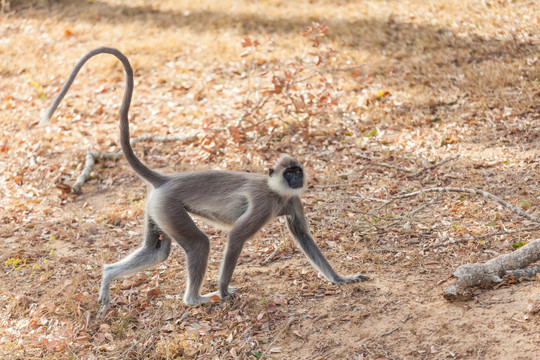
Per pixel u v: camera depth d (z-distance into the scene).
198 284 7.43
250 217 7.20
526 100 12.73
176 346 6.91
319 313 7.18
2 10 22.34
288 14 20.45
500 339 6.18
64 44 19.50
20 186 11.70
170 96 15.68
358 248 8.58
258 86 15.59
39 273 8.69
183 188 7.39
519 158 10.73
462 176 10.36
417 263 7.98
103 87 16.31
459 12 18.38
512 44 15.63
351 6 20.52
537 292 6.68
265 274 8.22
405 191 10.14
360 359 6.34
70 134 13.96
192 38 19.19
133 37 19.70
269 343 6.85
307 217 9.60
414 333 6.53
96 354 7.02
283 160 7.26
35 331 7.44
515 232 8.34
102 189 11.59
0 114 15.09
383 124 12.92
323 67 15.84
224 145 12.66
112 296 8.06
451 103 13.34
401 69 15.45
